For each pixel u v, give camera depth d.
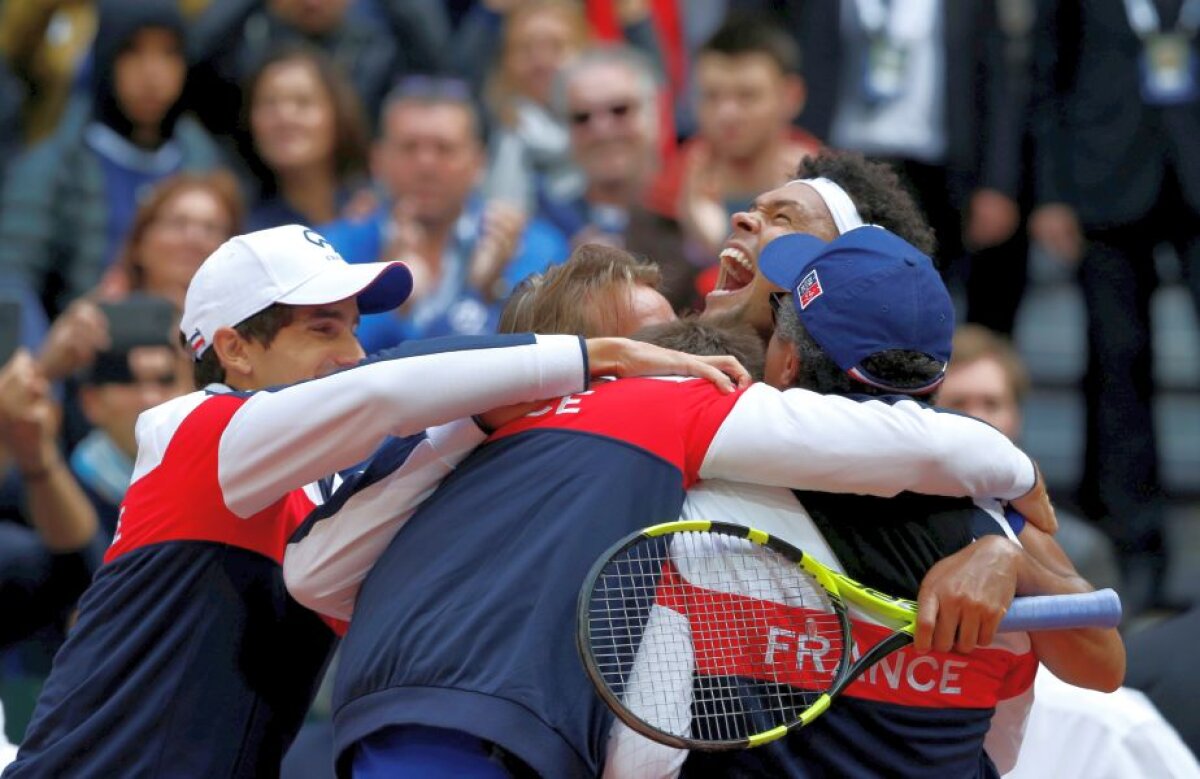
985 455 9.20
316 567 9.82
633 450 9.33
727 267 11.26
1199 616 14.09
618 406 9.46
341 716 9.27
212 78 24.27
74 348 17.19
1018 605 9.21
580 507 9.20
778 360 10.00
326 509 9.91
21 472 16.62
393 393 9.24
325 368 10.99
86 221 22.83
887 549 9.32
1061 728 12.40
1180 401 27.44
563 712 8.83
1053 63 25.25
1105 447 24.22
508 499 9.36
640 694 9.00
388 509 9.73
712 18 27.27
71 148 23.08
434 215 20.64
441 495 9.60
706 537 9.27
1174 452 26.48
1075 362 28.14
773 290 10.60
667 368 9.59
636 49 26.64
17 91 25.05
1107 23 24.80
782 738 9.14
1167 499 25.70
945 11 24.69
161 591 10.16
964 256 25.67
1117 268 24.70
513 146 23.75
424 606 9.13
